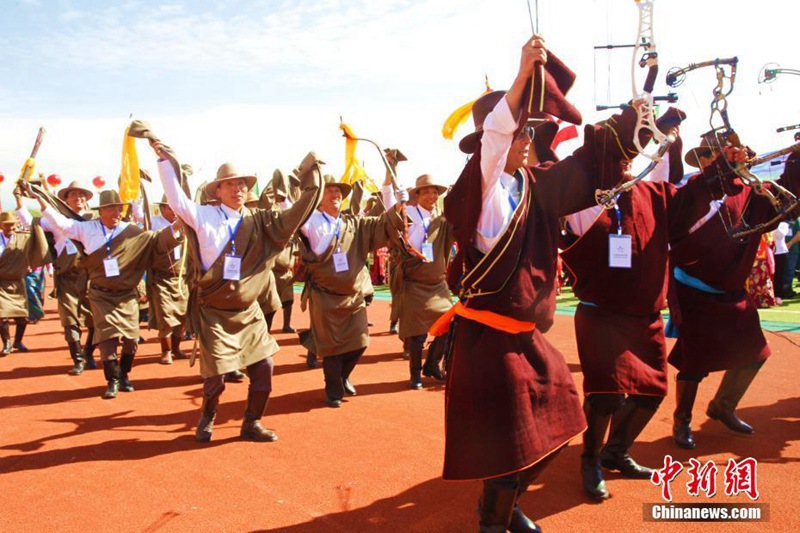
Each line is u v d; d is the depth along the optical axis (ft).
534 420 9.05
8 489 12.81
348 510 11.55
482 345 9.10
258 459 14.30
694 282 14.15
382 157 19.53
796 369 21.02
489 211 8.84
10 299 28.81
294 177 25.61
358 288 18.95
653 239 11.61
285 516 11.34
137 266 21.48
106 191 21.24
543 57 7.77
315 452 14.67
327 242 18.51
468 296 9.31
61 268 24.39
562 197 9.45
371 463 13.89
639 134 9.79
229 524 11.05
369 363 25.30
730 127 12.12
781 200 14.14
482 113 9.46
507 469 8.72
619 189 9.29
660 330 12.09
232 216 15.39
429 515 11.28
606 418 11.64
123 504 11.98
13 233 29.40
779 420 15.98
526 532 10.19
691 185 12.64
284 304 33.22
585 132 9.77
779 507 11.14
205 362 15.08
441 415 17.54
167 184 14.42
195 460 14.33
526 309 8.91
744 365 14.10
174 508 11.75
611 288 11.46
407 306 20.70
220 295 14.98
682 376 14.20
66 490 12.71
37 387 22.25
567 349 26.13
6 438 16.20
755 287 30.45
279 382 22.15
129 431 16.70
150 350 29.50
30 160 20.71
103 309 20.54
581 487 12.30
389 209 19.58
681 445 14.20
